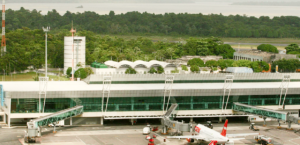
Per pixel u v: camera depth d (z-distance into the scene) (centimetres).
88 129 18362
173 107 19200
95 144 15975
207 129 16288
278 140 17075
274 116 18862
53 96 18525
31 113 18388
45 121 16712
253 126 18900
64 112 17638
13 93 17962
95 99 19038
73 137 16875
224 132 15512
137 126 19150
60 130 18025
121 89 19225
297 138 17438
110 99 19175
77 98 18825
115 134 17575
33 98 18350
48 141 16150
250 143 16650
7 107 18412
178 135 17538
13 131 17462
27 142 15800
